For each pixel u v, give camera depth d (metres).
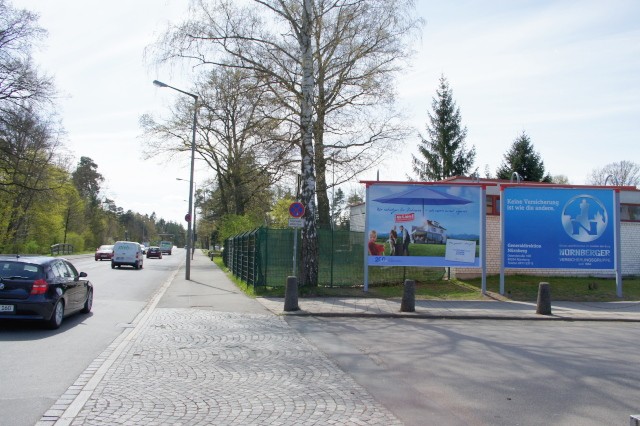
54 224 55.03
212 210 56.16
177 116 38.44
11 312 10.05
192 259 60.34
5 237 43.28
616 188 17.91
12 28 29.81
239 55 17.22
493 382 6.99
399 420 5.38
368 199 17.91
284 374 7.22
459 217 17.89
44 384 6.41
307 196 17.88
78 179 83.81
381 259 17.84
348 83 20.09
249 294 18.39
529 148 48.28
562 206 17.95
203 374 7.12
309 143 17.84
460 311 14.66
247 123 20.05
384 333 11.05
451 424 5.30
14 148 33.31
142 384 6.51
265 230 18.83
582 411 5.78
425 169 49.16
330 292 17.58
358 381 6.94
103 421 5.09
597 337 10.94
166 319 12.45
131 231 129.38
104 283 23.14
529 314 14.36
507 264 17.86
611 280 20.97
